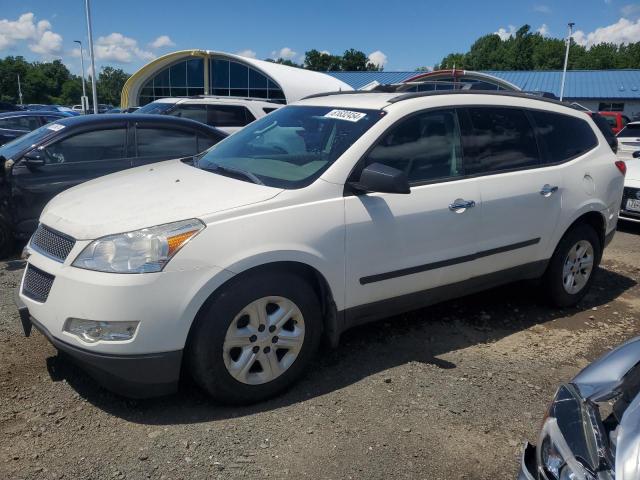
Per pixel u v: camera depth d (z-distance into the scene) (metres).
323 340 4.13
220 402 3.28
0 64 96.00
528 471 2.09
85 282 2.92
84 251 3.00
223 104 13.71
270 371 3.31
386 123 3.76
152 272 2.90
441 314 4.80
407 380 3.65
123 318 2.89
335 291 3.50
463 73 33.91
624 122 21.50
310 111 4.30
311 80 31.41
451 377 3.72
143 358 2.94
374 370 3.77
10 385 3.40
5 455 2.79
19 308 3.28
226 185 3.50
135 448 2.88
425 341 4.26
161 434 3.00
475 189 4.07
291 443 2.97
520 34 98.00
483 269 4.25
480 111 4.28
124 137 6.78
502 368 3.90
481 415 3.31
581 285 5.08
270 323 3.27
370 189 3.41
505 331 4.55
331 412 3.26
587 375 2.27
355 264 3.54
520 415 3.33
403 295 3.86
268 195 3.31
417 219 3.76
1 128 12.79
